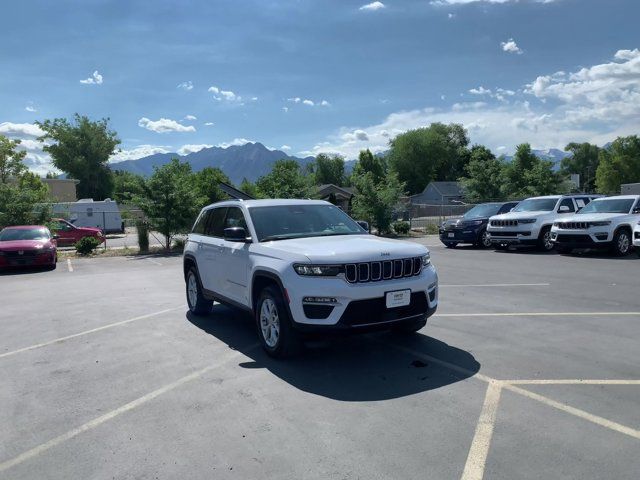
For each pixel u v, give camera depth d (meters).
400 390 4.59
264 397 4.54
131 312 8.68
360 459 3.39
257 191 28.83
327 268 5.07
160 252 22.25
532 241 16.47
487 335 6.36
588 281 10.36
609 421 3.82
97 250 23.53
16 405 4.59
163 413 4.28
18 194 22.53
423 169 97.00
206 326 7.43
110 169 70.50
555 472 3.14
